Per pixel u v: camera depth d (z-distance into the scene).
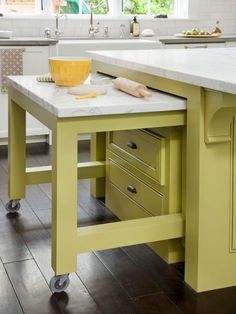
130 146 2.77
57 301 2.18
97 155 3.38
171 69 2.28
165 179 2.47
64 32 5.65
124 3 6.01
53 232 2.23
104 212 3.21
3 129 4.85
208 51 3.19
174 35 5.80
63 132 2.10
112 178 3.16
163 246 2.56
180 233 2.41
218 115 2.09
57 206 2.16
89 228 2.31
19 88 2.66
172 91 2.34
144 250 2.70
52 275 2.40
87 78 2.77
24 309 2.12
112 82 2.61
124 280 2.37
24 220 3.07
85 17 5.79
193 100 2.17
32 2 5.61
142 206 2.75
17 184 3.15
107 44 5.04
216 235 2.27
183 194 2.42
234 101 2.02
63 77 2.54
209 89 2.08
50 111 2.15
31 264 2.51
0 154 4.65
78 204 3.34
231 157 2.23
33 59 4.77
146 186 2.68
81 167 3.26
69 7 5.80
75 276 2.40
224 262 2.31
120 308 2.13
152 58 2.80
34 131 4.95
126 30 5.94
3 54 4.66
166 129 2.42
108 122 2.16
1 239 2.80
